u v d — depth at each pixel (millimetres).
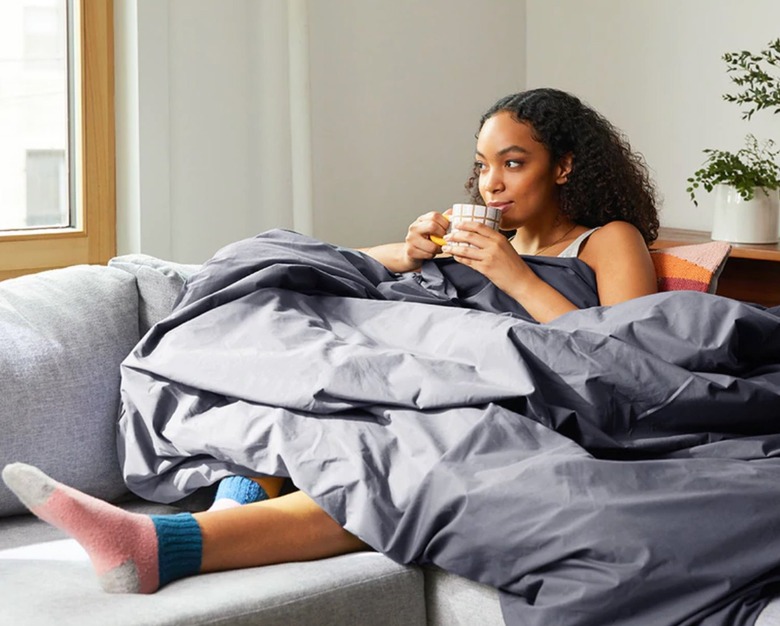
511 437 1531
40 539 1678
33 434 1812
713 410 1586
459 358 1719
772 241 3221
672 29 3697
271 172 3547
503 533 1407
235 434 1714
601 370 1605
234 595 1393
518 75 4188
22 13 3129
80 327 1943
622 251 2182
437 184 4016
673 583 1309
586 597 1326
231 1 3406
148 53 3199
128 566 1394
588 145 2299
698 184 3475
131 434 1860
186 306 1973
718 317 1649
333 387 1674
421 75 3922
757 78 3340
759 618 1293
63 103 3229
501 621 1436
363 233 3840
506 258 2098
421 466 1544
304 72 3488
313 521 1562
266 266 2008
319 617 1424
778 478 1397
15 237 3107
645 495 1370
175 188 3352
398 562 1520
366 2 3752
